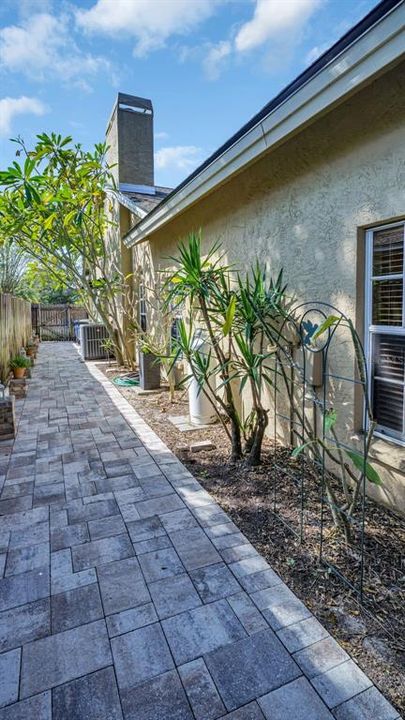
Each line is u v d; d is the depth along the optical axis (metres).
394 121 2.81
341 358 3.49
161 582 2.41
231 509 3.24
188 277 3.83
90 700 1.72
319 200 3.62
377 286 3.23
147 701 1.71
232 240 5.24
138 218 9.24
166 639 2.01
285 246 4.14
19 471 4.01
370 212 3.07
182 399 6.93
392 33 2.31
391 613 2.14
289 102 3.18
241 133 3.87
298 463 4.02
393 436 3.19
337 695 1.71
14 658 1.92
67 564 2.58
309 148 3.64
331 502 2.75
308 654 1.90
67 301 23.38
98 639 2.02
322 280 3.64
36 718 1.65
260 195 4.54
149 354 7.57
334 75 2.73
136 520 3.09
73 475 3.91
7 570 2.53
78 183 8.65
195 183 5.14
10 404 4.95
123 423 5.59
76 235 9.43
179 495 3.48
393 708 1.65
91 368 10.27
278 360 3.51
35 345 13.68
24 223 8.08
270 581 2.40
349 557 2.60
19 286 17.11
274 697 1.71
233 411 4.11
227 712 1.66
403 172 2.78
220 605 2.22
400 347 3.07
